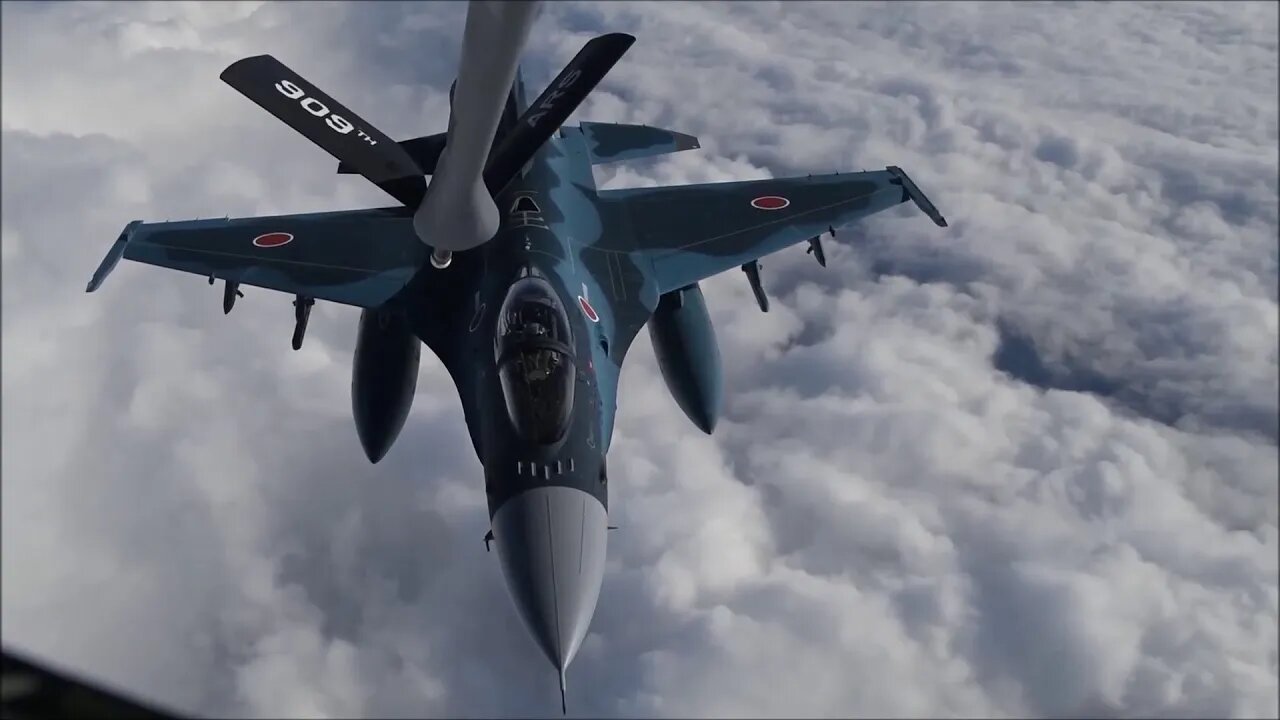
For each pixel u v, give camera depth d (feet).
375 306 55.57
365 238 59.93
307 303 58.23
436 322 54.49
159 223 60.18
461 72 29.40
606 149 70.95
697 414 62.49
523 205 57.62
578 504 43.55
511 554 42.60
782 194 64.90
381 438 58.85
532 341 45.42
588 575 42.32
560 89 52.13
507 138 50.29
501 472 44.68
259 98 52.19
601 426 47.34
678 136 73.61
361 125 51.88
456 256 56.65
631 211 63.46
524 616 41.73
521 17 25.45
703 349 62.85
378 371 59.52
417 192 49.14
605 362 51.39
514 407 44.70
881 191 64.90
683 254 60.49
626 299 56.54
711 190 65.51
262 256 57.93
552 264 53.36
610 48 53.78
